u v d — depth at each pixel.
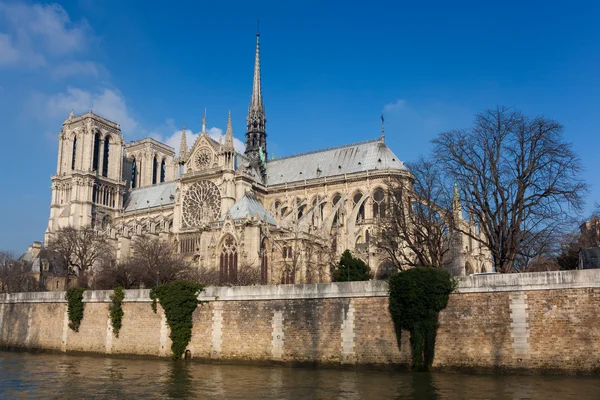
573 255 73.00
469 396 36.94
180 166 142.62
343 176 131.62
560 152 57.91
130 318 64.56
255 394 40.09
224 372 50.88
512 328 44.84
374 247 98.81
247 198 107.25
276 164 153.88
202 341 58.94
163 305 61.66
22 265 136.25
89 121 174.25
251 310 56.75
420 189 72.94
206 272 91.62
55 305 73.00
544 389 38.19
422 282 47.94
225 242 96.62
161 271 92.81
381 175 126.75
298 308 54.31
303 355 53.16
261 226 96.19
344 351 51.25
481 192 62.41
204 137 137.62
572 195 57.88
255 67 165.50
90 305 69.06
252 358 55.72
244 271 88.31
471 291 46.81
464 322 46.69
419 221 72.69
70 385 45.34
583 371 42.09
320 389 41.31
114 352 64.94
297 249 95.94
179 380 46.81
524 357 44.03
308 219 114.81
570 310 43.16
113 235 139.88
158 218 148.00
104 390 42.94
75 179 168.50
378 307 50.59
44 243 171.75
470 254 114.12
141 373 51.19
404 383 42.50
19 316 76.94
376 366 49.59
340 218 115.44
